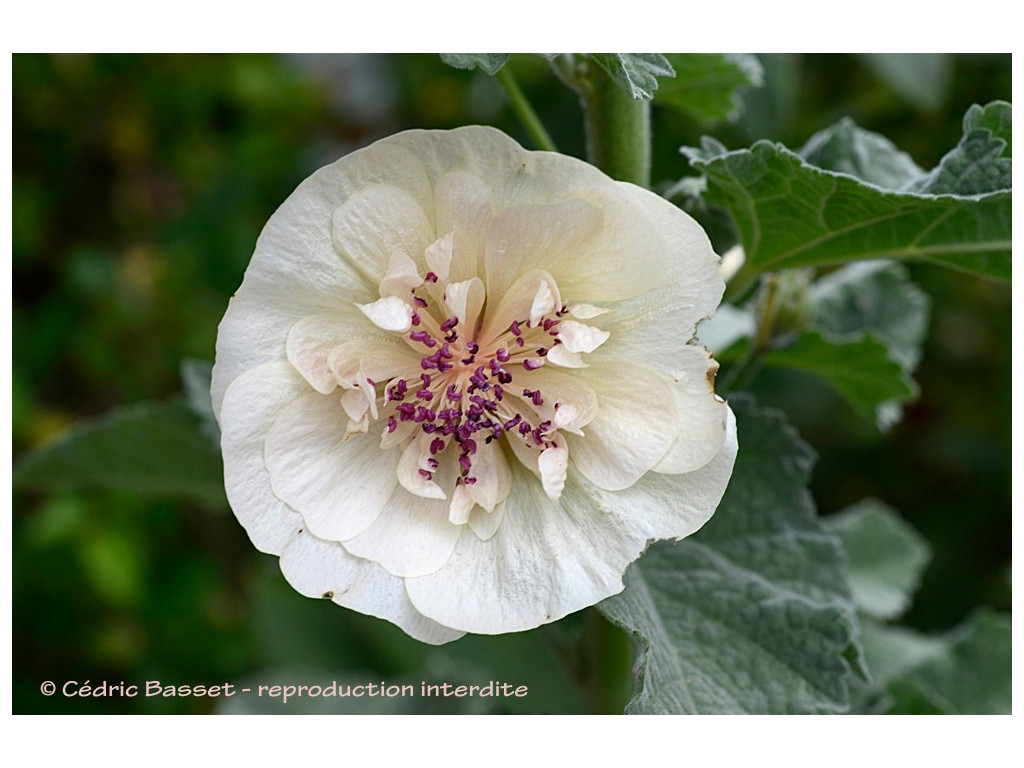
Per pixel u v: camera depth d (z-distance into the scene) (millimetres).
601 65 253
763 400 484
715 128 447
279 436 249
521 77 488
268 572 477
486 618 248
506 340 258
